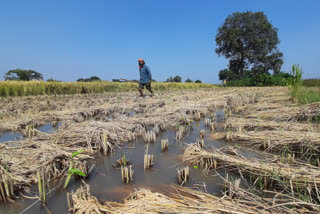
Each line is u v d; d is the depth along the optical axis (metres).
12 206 1.63
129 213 1.36
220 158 2.32
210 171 2.21
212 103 7.46
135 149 2.99
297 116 4.09
